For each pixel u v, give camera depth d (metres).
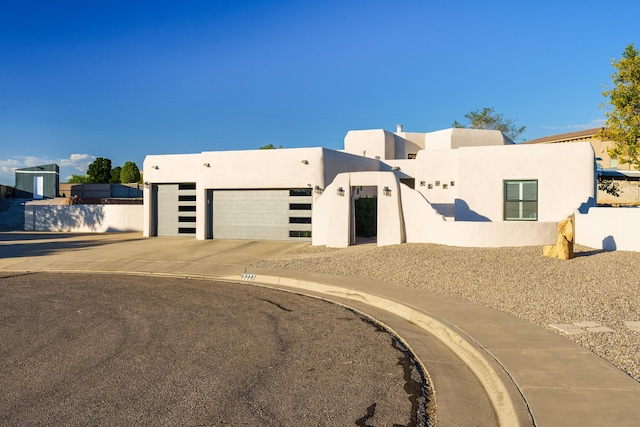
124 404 5.34
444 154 23.89
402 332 8.30
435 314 8.91
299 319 9.25
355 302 10.84
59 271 16.23
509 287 10.80
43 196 44.47
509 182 19.44
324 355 7.06
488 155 19.62
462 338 7.31
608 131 22.23
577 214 16.16
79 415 5.07
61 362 6.76
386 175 18.62
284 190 22.73
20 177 44.69
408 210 18.50
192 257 18.06
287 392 5.68
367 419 4.99
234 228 23.64
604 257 12.94
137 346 7.48
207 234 23.92
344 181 19.52
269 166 22.58
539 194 18.94
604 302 9.00
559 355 6.38
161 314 9.66
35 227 31.86
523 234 16.22
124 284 13.43
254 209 23.28
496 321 8.27
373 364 6.68
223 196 23.84
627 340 6.86
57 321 9.09
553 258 13.39
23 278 14.73
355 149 34.09
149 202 25.81
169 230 25.72
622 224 14.15
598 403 4.89
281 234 22.75
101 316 9.49
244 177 23.03
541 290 10.30
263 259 17.23
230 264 16.33
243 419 4.97
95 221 30.69
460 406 5.32
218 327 8.63
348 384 5.94
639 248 13.54
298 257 17.17
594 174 18.67
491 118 64.06
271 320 9.17
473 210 19.80
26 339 7.90
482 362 6.34
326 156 22.12
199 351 7.23
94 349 7.34
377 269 13.91
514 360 6.23
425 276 12.59
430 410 5.22
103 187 45.78
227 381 6.02
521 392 5.20
